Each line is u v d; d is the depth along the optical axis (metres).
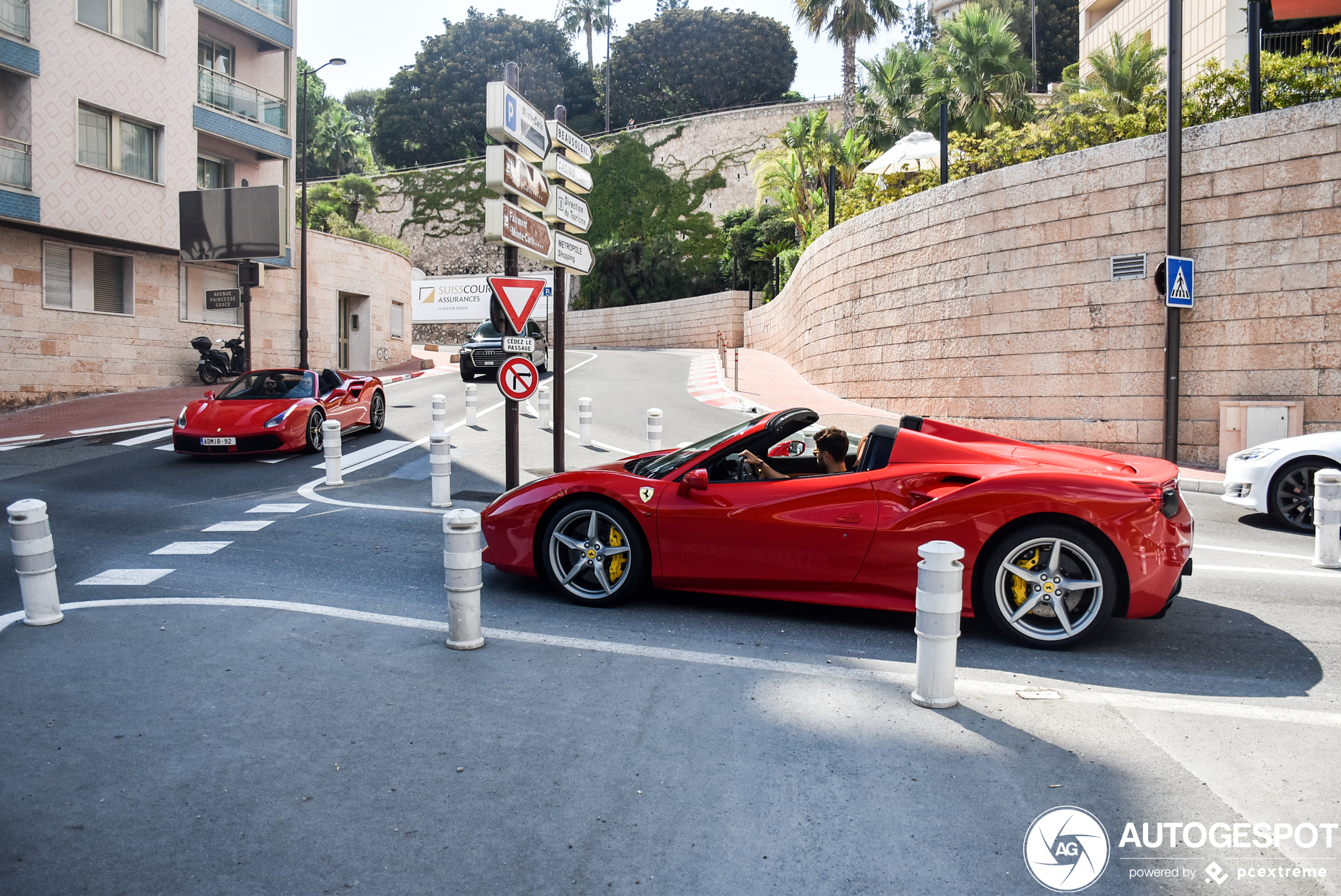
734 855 2.71
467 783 3.15
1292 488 8.47
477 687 4.11
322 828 2.84
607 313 54.66
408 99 70.75
